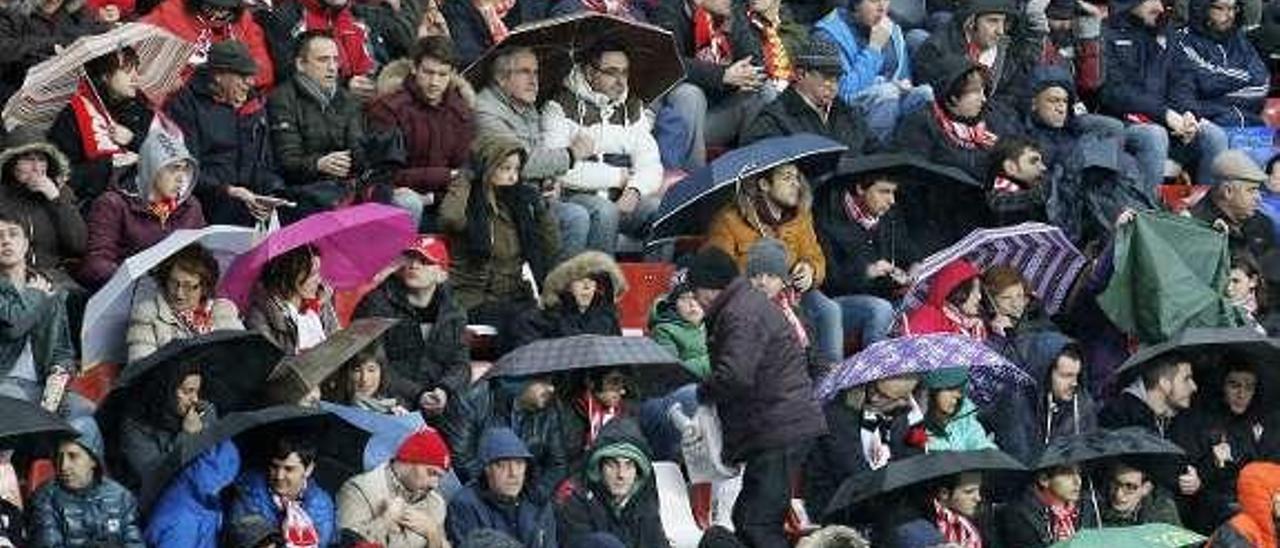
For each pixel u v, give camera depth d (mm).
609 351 53188
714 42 64562
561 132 60406
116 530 48531
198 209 55219
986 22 65562
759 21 65250
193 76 57062
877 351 54719
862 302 59406
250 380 51406
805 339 57625
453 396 53906
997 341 57750
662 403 54500
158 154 54594
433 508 51500
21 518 48531
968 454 53344
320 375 51562
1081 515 55062
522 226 57656
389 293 54562
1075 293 60312
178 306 52125
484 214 57250
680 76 61562
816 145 59281
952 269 58125
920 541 52219
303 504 49938
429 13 62281
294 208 57344
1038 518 54438
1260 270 61812
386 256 54469
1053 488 54594
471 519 51406
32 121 55281
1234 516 55188
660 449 54562
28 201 53844
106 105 55781
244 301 53188
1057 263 60000
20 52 57750
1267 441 57625
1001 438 56219
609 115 60719
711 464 53031
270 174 57375
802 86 62312
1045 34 66750
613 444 51562
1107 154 62406
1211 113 69438
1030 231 59500
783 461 52719
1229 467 57219
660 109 62688
